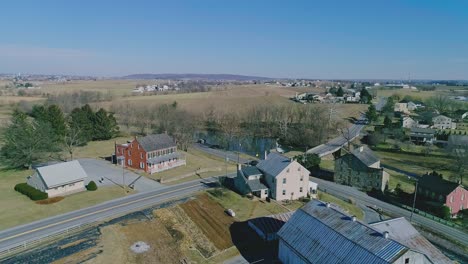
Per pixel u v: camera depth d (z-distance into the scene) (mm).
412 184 79812
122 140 117562
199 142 127000
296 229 42438
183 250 46531
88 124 112125
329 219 40812
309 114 146000
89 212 56375
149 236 49344
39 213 55344
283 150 116875
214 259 45031
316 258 37156
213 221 55312
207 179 76188
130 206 59344
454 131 141625
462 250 50375
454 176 85812
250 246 48562
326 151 105875
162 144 84562
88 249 44625
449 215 62062
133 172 79812
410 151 112562
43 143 80688
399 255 31594
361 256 33625
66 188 64812
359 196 72750
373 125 147500
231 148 118562
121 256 43500
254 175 66938
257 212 59344
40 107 110000
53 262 41312
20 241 46062
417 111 192875
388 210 65125
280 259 44375
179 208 59000
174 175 78062
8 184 68500
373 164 78250
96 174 77625
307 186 68438
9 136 77375
